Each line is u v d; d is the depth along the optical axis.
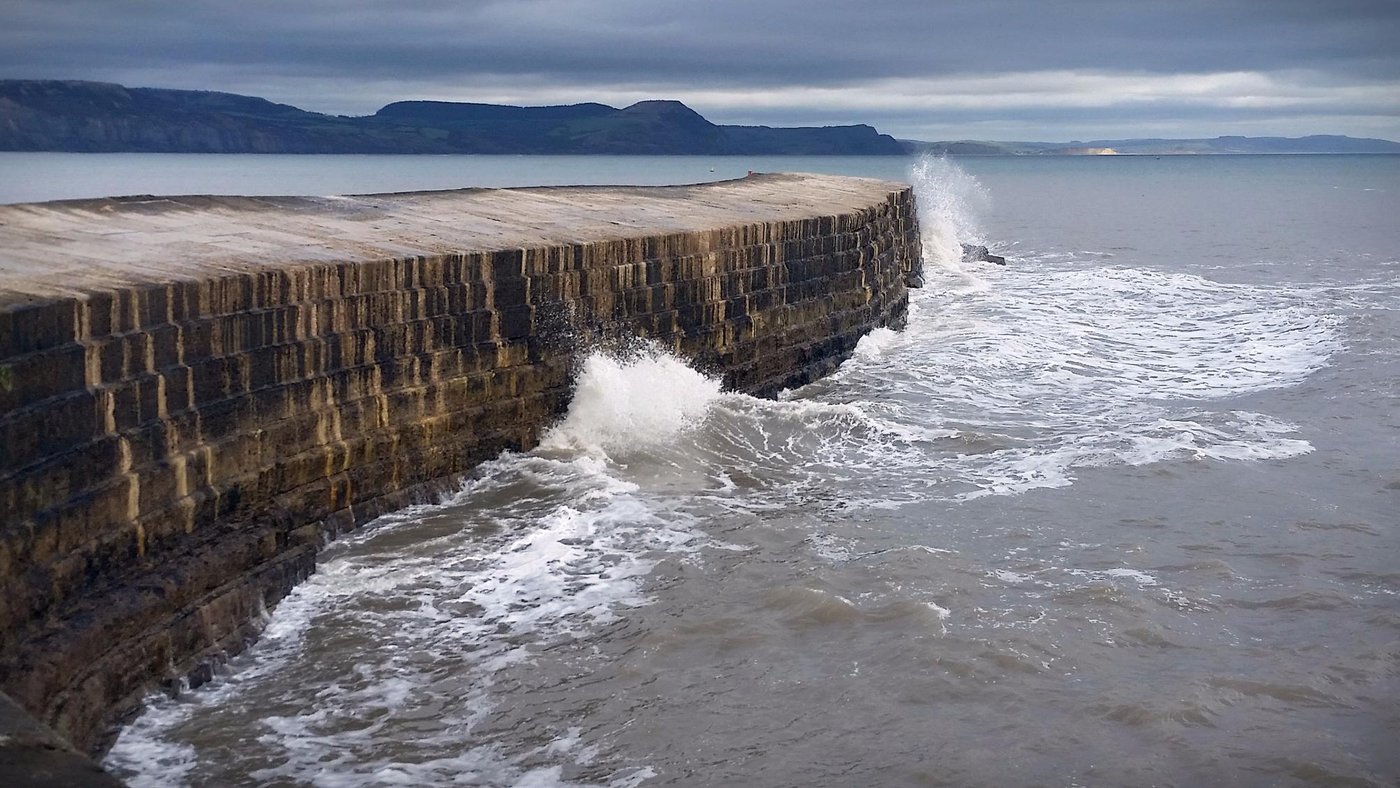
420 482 12.71
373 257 12.27
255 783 7.82
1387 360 21.22
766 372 18.77
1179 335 24.12
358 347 11.84
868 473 14.40
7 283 9.05
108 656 8.34
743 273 18.28
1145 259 40.22
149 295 9.44
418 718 8.66
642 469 14.20
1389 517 12.91
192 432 9.77
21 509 7.97
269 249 12.09
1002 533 12.31
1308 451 15.30
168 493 9.45
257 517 10.47
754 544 11.93
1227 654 9.72
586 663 9.46
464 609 10.37
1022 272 35.91
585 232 16.09
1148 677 9.30
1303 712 8.87
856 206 23.92
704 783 7.93
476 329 13.46
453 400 13.16
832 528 12.42
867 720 8.68
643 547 11.79
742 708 8.84
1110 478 14.10
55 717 7.70
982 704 8.90
